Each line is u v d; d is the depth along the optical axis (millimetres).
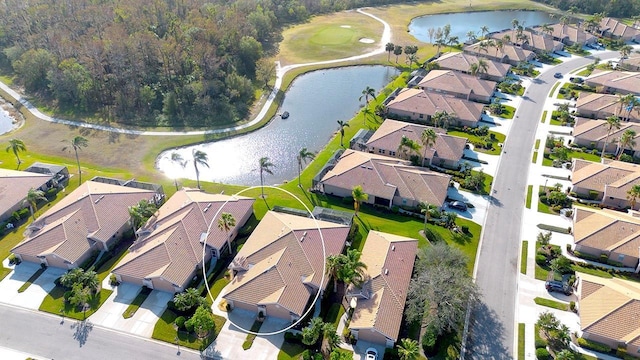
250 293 68312
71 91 134125
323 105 140250
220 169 108625
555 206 93000
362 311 65500
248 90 139625
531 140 118125
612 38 198125
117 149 113875
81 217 81938
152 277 71438
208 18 162250
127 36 139625
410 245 77312
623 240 79438
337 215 86375
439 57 171500
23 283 74125
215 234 79125
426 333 63969
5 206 87750
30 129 122812
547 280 75188
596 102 130500
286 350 63656
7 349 63719
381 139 111438
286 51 180375
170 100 128125
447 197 95438
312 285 70375
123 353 63375
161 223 81375
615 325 63719
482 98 138125
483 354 63250
